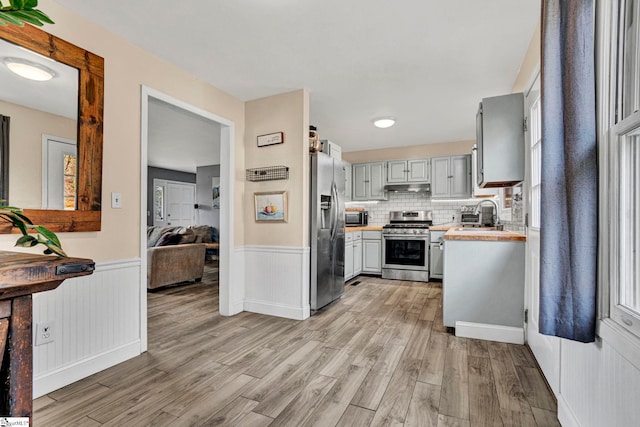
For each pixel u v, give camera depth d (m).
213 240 7.80
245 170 3.50
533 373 2.04
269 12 2.01
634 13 1.04
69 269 0.76
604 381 1.14
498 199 4.82
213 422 1.56
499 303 2.60
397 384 1.92
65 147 1.92
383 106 3.70
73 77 1.96
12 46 1.72
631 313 1.00
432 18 2.08
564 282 1.23
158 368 2.12
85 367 2.00
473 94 3.33
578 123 1.15
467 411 1.65
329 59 2.61
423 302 3.81
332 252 3.64
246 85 3.09
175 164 7.82
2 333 0.68
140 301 2.35
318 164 3.34
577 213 1.16
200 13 2.01
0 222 1.64
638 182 1.06
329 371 2.08
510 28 2.19
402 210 5.91
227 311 3.28
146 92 2.41
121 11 1.98
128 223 2.28
